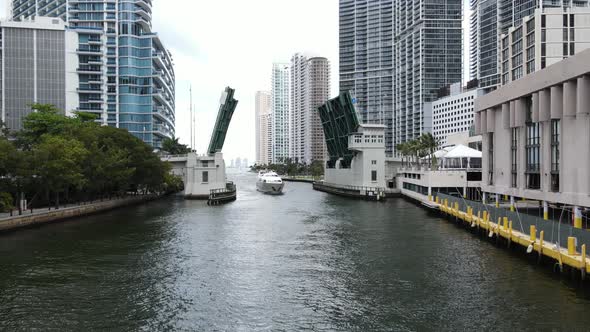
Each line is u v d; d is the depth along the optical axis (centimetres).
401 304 2559
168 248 4091
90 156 6506
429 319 2330
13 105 13200
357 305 2562
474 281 2925
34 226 5200
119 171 7038
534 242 3191
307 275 3183
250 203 8425
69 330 2234
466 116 19150
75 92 13862
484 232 4378
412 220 5834
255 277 3144
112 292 2811
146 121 14638
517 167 4806
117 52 14350
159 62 15262
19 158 4934
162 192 9988
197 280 3077
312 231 5009
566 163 3816
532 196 4412
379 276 3127
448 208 5766
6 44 13175
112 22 14500
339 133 10969
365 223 5600
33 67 13375
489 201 6069
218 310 2509
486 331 2158
